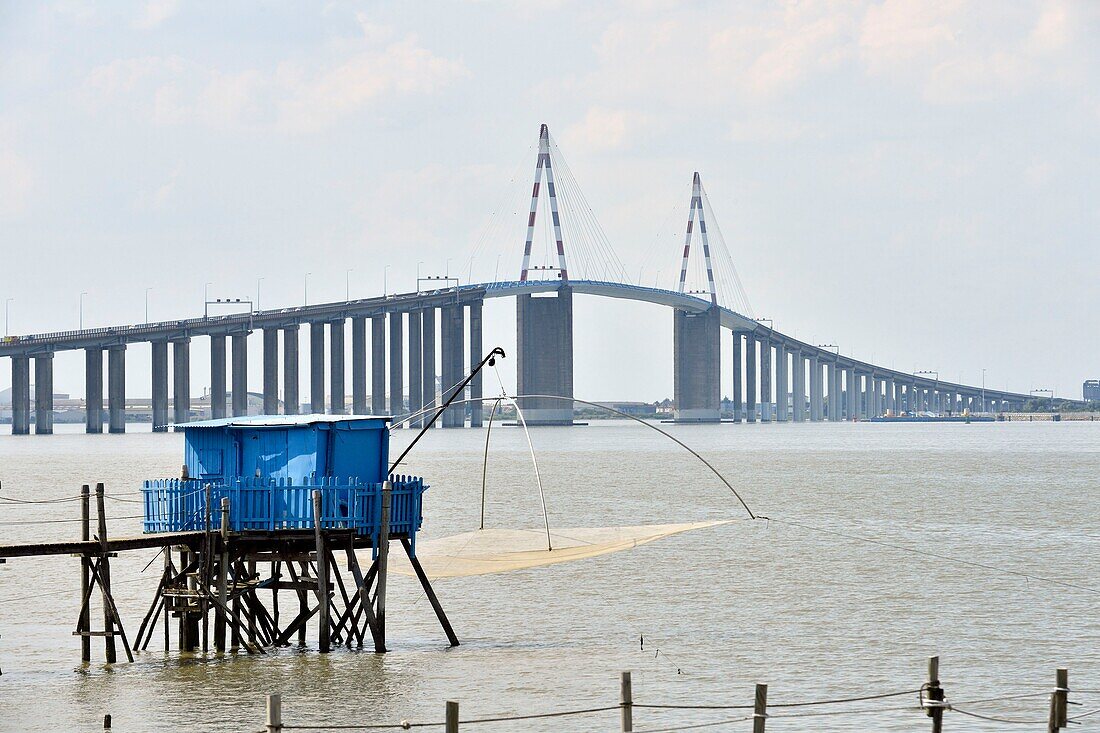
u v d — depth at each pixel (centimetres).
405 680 16000
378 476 17475
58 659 17050
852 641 18575
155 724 14025
